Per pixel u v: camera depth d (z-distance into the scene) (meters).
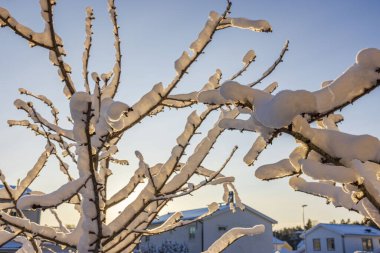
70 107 1.86
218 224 26.23
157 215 2.88
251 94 1.42
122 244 2.79
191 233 26.38
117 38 2.96
